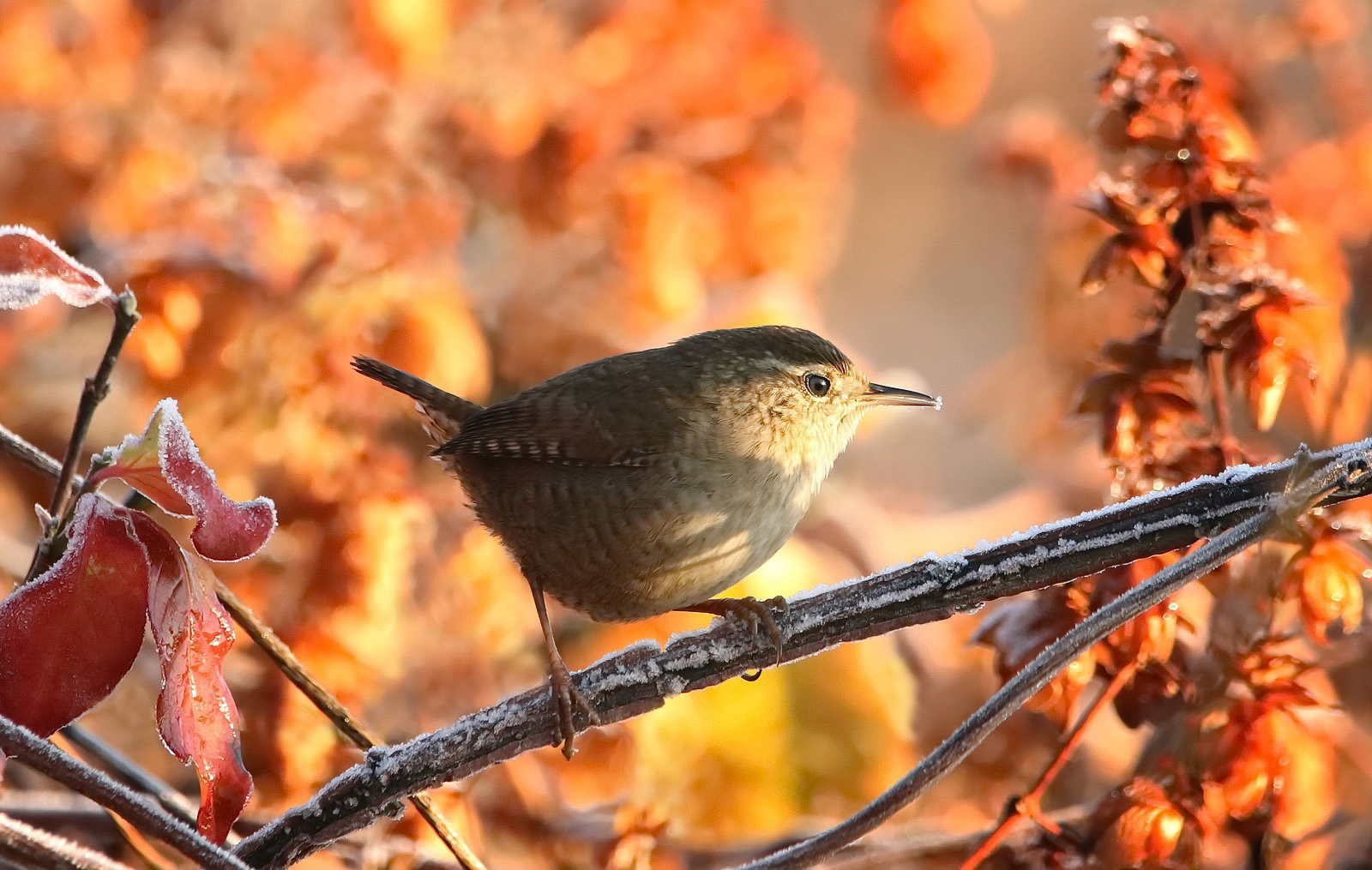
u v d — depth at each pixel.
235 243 10.02
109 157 10.73
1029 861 7.70
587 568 8.77
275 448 9.55
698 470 8.61
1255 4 13.80
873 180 21.83
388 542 9.43
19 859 5.21
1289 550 7.55
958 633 12.05
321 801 6.59
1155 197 7.80
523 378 12.30
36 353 13.05
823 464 9.31
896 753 10.82
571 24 12.34
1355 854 8.80
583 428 8.62
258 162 10.75
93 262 10.84
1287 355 7.46
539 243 12.40
